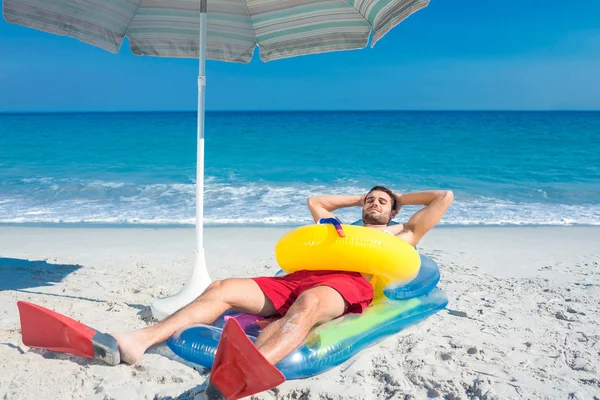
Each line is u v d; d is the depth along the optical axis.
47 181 11.95
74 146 20.25
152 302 4.22
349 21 4.41
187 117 58.69
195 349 2.98
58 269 5.20
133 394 2.64
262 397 2.68
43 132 28.08
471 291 4.67
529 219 8.51
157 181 12.11
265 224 7.99
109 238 6.79
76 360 3.01
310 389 2.74
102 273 5.09
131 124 38.47
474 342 3.46
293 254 3.56
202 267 4.04
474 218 8.59
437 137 25.00
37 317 2.90
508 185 12.10
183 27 4.69
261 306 3.44
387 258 3.46
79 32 4.17
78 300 4.20
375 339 3.41
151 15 4.53
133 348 2.97
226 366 2.42
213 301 3.28
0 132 28.12
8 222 7.93
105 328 3.60
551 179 13.09
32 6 3.92
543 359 3.21
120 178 12.58
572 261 5.86
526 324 3.84
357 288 3.44
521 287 4.80
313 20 4.52
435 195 4.26
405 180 13.01
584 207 9.61
